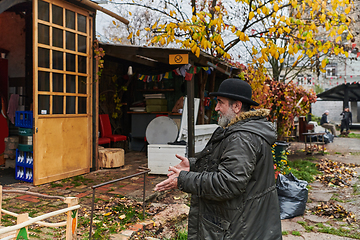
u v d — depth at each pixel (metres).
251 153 1.54
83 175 5.84
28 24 6.60
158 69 7.96
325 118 17.25
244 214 1.57
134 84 9.78
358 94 22.23
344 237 3.87
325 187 6.46
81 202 4.21
